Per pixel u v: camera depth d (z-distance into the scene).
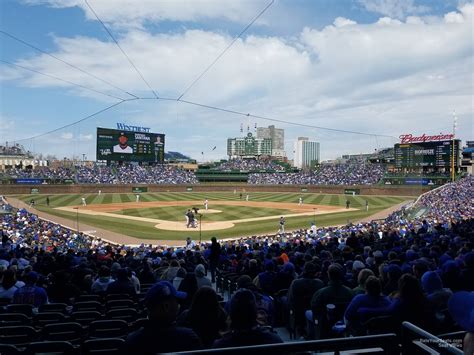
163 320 4.55
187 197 92.81
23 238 33.50
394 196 95.50
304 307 9.25
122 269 11.52
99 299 10.96
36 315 8.29
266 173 127.31
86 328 7.53
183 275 11.56
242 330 4.52
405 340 3.93
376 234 28.77
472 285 7.32
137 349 4.42
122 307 9.45
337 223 51.44
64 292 11.22
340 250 16.80
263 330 4.64
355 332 6.88
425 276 7.38
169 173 119.50
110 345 5.86
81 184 96.62
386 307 6.87
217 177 124.12
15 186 87.75
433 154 98.00
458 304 4.09
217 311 6.01
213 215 59.03
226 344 4.45
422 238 20.50
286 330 10.30
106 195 93.38
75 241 34.53
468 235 19.77
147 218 54.75
